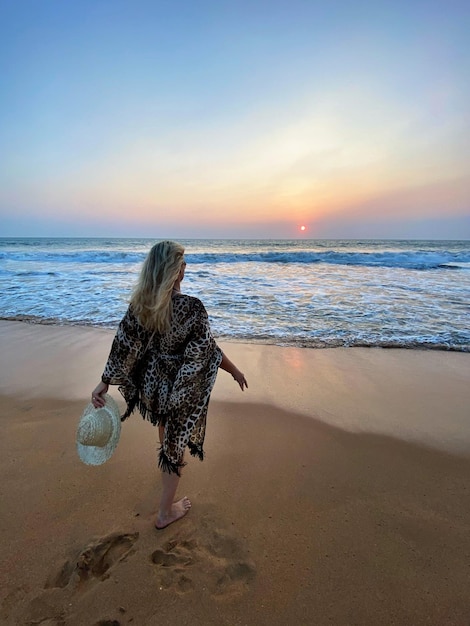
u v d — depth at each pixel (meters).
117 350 2.11
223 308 8.41
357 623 1.65
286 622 1.65
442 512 2.32
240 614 1.68
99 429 2.18
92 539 2.08
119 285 11.85
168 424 2.09
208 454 2.93
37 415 3.54
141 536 2.10
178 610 1.69
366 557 1.98
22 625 1.60
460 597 1.76
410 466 2.79
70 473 2.66
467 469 2.76
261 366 4.88
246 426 3.37
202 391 2.13
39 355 5.33
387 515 2.29
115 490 2.49
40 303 9.01
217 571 1.88
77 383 4.32
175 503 2.33
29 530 2.14
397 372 4.70
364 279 13.51
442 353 5.41
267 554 2.00
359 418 3.53
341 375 4.60
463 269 17.19
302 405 3.79
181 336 2.04
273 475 2.68
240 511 2.32
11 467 2.72
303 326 6.88
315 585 1.82
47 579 1.84
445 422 3.46
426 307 8.44
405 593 1.78
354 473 2.71
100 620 1.63
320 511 2.32
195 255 22.20
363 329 6.66
